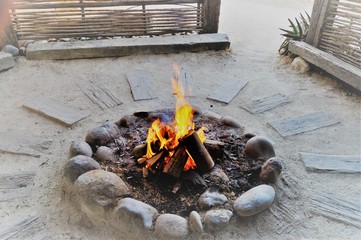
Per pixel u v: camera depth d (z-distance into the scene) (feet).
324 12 11.80
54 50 12.50
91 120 9.42
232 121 8.58
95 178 6.25
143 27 13.94
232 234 6.03
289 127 9.27
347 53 11.39
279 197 6.82
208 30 14.57
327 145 8.58
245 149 7.57
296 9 21.03
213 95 10.78
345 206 6.73
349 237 6.11
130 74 11.89
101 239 5.95
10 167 7.57
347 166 7.80
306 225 6.34
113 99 10.46
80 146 7.30
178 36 14.07
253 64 13.03
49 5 12.81
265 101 10.56
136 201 6.05
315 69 12.34
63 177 6.77
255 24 17.89
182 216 6.15
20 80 11.36
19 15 12.75
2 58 11.67
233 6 21.61
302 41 13.17
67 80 11.46
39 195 6.84
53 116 9.39
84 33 13.61
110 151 7.37
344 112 10.02
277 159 7.11
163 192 6.51
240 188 6.72
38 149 8.18
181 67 12.53
